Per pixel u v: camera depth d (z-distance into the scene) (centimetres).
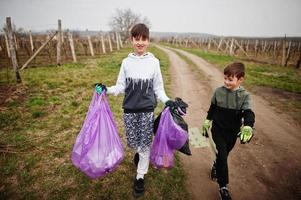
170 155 242
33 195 266
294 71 1352
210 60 1772
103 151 231
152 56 239
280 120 536
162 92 250
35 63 1309
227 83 236
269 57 2427
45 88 714
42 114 498
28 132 416
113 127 244
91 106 242
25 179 292
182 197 272
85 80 837
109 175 304
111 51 2352
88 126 228
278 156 374
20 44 2170
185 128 235
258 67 1454
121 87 246
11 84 749
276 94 775
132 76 233
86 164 227
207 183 302
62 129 433
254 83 929
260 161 358
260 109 616
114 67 1174
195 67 1376
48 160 334
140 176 271
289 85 897
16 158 335
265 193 286
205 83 928
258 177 318
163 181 296
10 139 386
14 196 264
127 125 251
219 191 261
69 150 362
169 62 1568
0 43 1798
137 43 223
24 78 846
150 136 254
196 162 350
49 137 400
